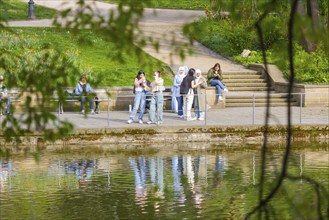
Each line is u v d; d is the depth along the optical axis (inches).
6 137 564.1
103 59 2546.8
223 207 1144.8
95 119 1969.7
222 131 1829.5
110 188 1298.0
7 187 1310.3
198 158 1599.4
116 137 1788.9
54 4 3403.1
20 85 563.5
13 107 573.0
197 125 1829.5
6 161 1576.0
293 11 430.0
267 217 461.1
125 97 2218.3
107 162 1558.8
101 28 519.5
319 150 1699.1
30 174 1430.9
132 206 1161.4
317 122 1902.1
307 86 2271.2
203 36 514.6
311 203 464.1
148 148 1742.1
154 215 1104.2
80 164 1537.9
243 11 464.8
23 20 3169.3
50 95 563.5
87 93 629.0
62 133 562.9
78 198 1220.5
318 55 2438.5
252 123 1872.5
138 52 532.1
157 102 1872.5
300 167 1462.8
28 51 2047.2
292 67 438.3
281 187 474.0
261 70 2459.4
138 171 1455.5
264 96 2295.8
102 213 1116.5
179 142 1814.7
